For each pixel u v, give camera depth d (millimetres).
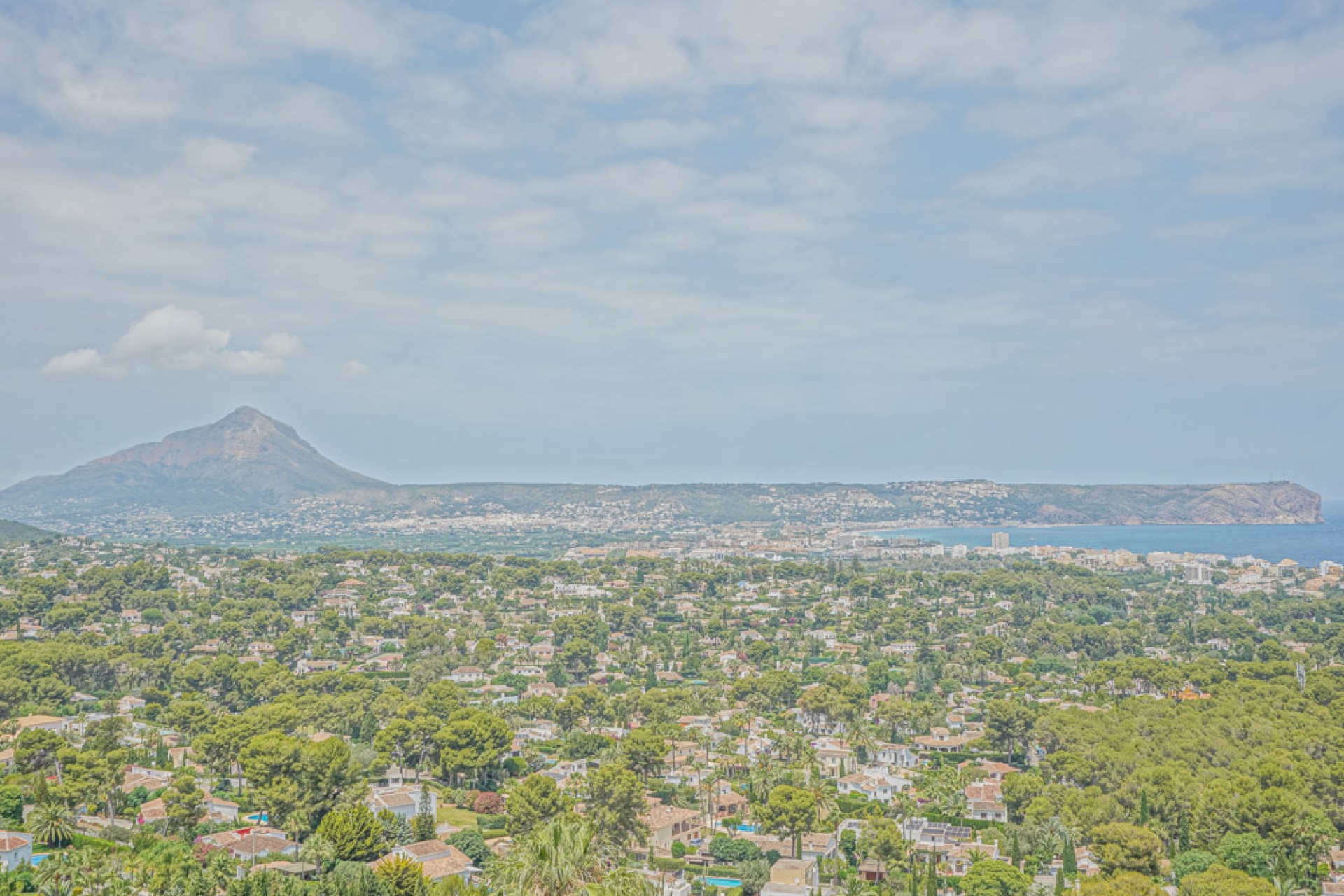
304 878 196000
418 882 182250
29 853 194375
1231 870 192125
